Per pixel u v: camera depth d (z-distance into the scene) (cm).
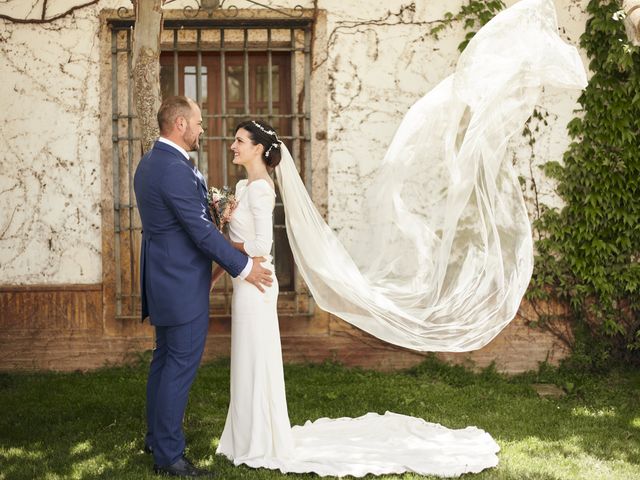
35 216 661
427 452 452
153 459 430
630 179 668
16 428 496
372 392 597
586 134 668
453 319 480
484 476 418
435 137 550
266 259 438
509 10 509
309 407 557
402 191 549
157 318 413
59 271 664
